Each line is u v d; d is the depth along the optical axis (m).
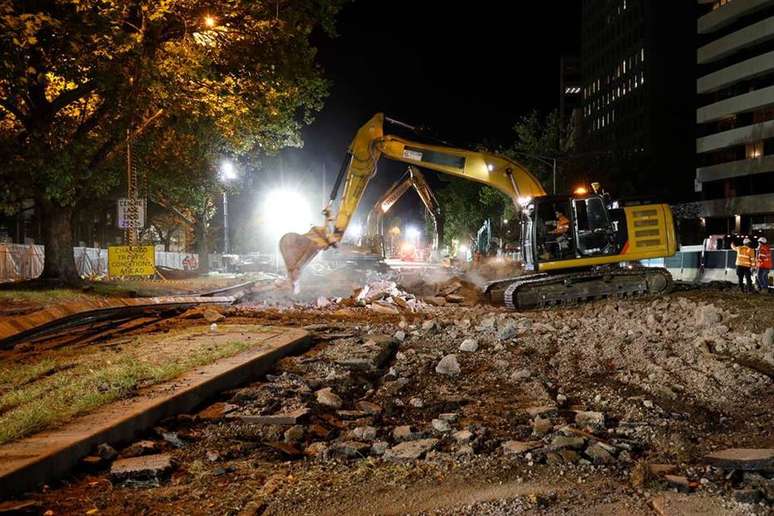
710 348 11.43
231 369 8.76
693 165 81.81
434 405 8.30
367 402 8.23
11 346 11.59
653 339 12.27
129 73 14.90
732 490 5.36
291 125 22.98
